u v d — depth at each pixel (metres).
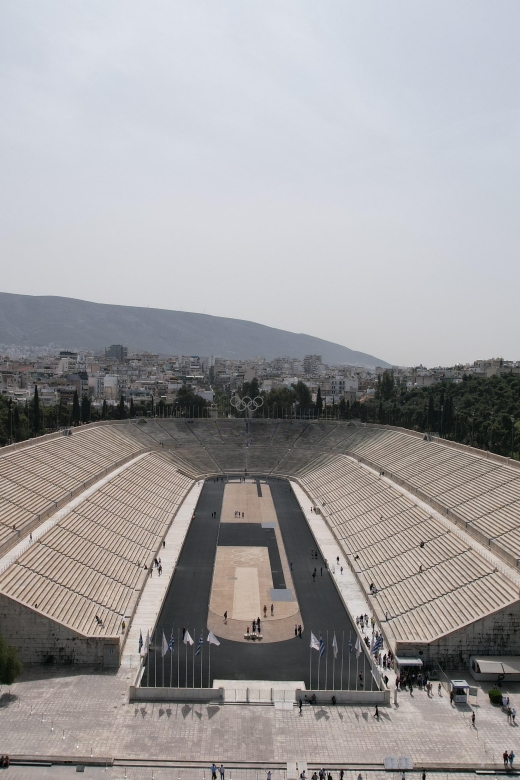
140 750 61.19
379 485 144.88
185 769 58.94
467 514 109.44
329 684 73.94
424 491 129.75
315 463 191.50
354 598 97.81
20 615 76.06
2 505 102.69
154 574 107.31
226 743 62.66
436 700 70.88
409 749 62.28
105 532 111.88
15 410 188.12
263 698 70.69
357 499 143.38
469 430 192.88
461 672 76.88
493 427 170.12
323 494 159.62
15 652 69.75
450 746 62.81
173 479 170.62
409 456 157.38
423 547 104.56
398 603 91.12
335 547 123.12
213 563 115.00
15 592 78.88
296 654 81.19
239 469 196.38
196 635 86.06
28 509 105.69
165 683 72.94
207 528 137.25
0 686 71.38
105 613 85.94
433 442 158.25
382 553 110.19
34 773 57.81
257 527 138.62
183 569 111.62
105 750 60.94
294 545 126.06
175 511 145.12
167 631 87.06
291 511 152.50
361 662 79.38
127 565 104.38
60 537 99.88
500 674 73.88
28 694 70.00
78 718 65.81
